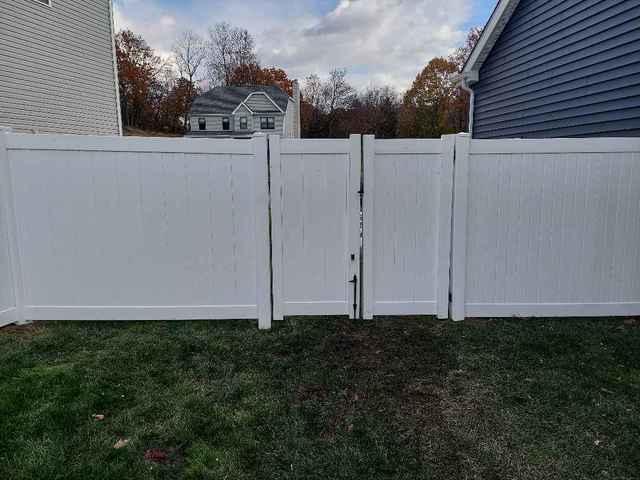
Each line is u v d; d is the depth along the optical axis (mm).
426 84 33812
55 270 3781
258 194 3662
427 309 3893
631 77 4992
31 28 9320
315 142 3633
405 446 2176
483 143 3668
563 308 3895
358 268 3826
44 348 3311
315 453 2117
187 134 33844
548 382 2771
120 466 2002
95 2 11328
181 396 2621
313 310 3889
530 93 7137
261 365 3037
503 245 3814
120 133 12477
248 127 32938
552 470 2000
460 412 2465
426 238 3797
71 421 2346
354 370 2963
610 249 3811
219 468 2004
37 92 9555
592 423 2346
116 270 3787
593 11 5582
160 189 3682
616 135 5262
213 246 3760
